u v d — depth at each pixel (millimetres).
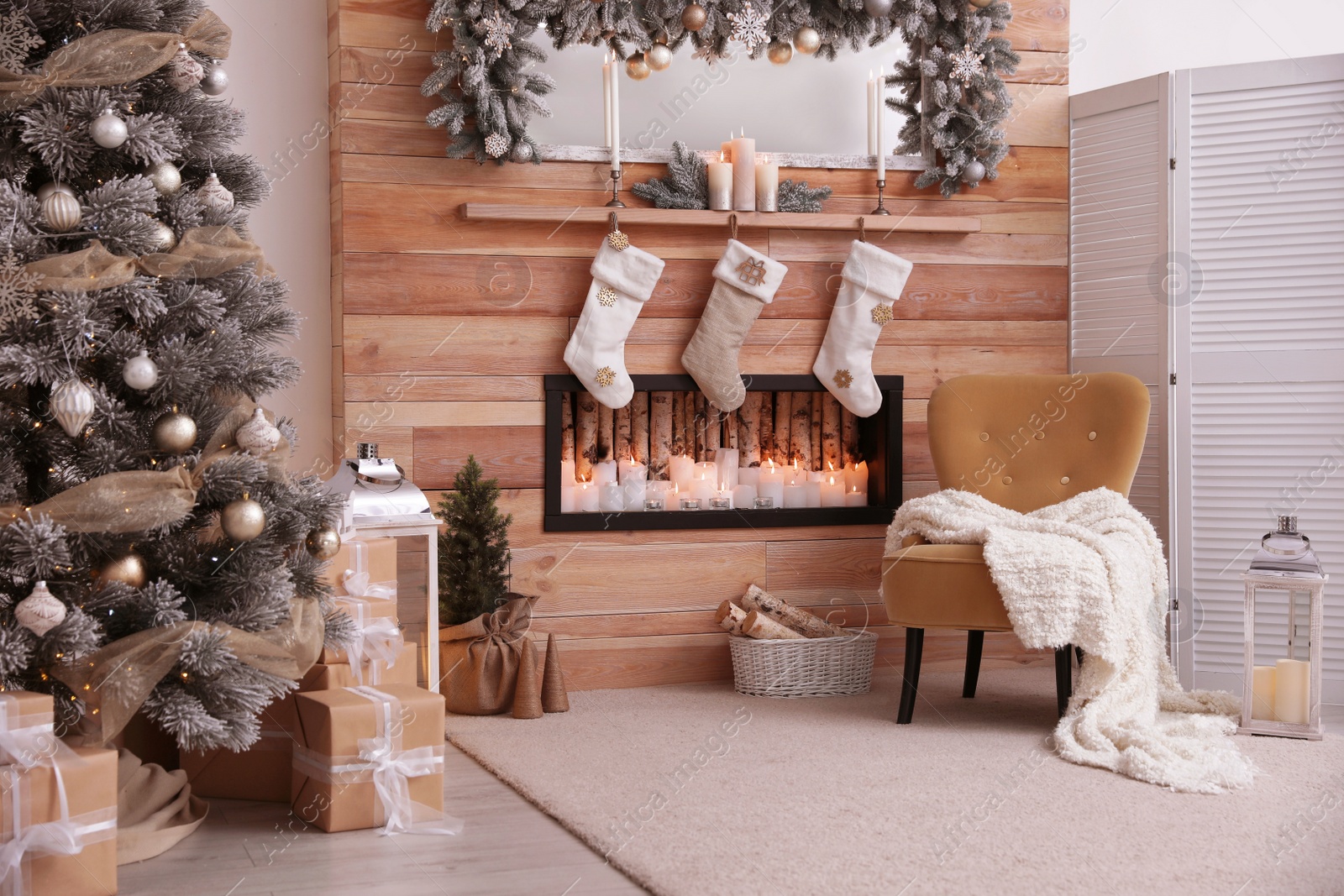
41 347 1836
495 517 3295
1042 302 3912
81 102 1912
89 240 1942
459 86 3375
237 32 3475
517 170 3486
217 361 2027
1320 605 2852
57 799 1788
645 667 3592
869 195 3803
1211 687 3555
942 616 2961
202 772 2424
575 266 3533
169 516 1896
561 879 1944
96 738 1967
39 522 1799
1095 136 3836
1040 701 3332
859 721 3068
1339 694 3418
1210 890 1859
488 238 3467
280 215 3535
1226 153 3562
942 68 3711
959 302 3852
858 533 3785
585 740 2875
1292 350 3490
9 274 1799
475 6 3240
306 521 2172
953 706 3262
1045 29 3893
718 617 3547
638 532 3590
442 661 3199
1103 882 1895
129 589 1918
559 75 3793
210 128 2172
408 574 2893
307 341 3568
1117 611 2873
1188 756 2590
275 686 2064
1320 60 3455
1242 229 3543
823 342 3736
